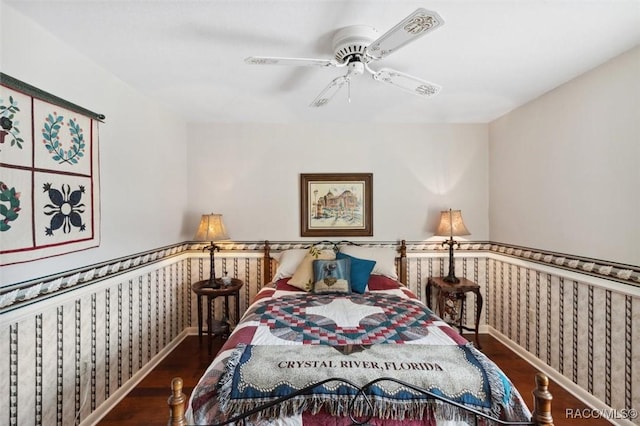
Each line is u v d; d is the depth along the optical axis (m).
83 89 1.77
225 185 3.14
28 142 1.42
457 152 3.16
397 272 3.14
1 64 1.32
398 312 1.98
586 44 1.67
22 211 1.39
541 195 2.45
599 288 1.95
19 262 1.39
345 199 3.15
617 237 1.83
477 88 2.29
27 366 1.45
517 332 2.75
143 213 2.39
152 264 2.52
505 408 1.21
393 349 1.47
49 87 1.54
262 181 3.15
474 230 3.17
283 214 3.15
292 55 1.77
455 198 3.17
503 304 2.95
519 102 2.59
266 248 3.11
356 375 1.27
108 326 2.00
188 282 3.14
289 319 1.87
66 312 1.68
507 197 2.87
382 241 3.16
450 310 3.06
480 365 1.34
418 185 3.16
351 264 2.63
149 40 1.62
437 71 2.00
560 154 2.25
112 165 2.03
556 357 2.30
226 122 3.12
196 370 2.46
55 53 1.58
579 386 2.09
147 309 2.45
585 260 2.04
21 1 1.31
